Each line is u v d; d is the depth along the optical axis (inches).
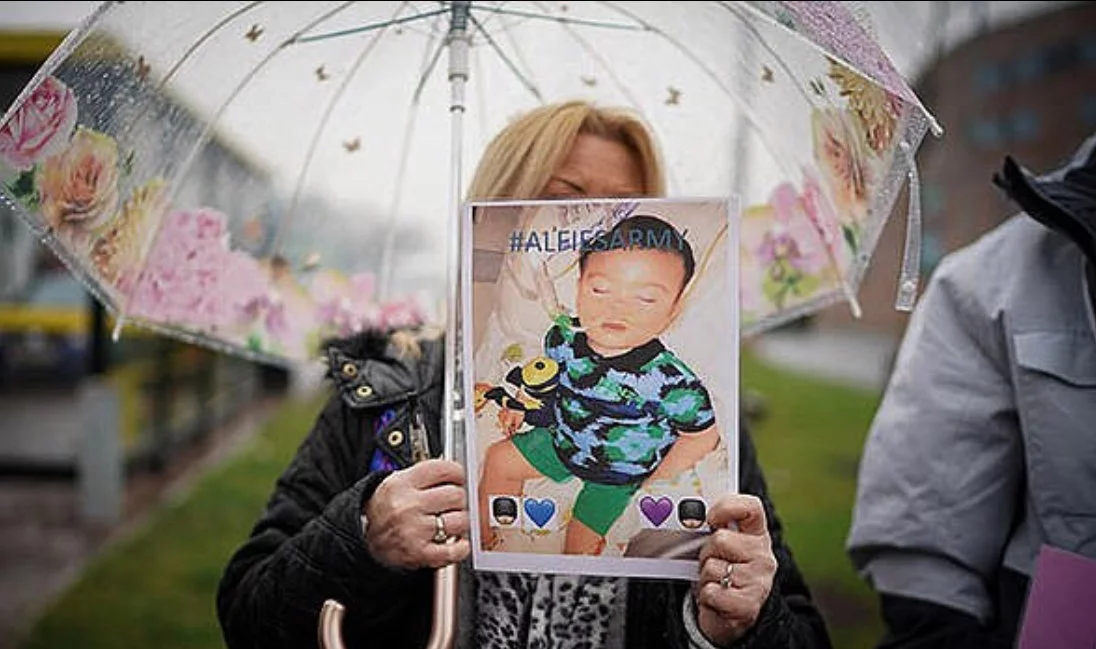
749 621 59.6
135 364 343.9
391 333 74.2
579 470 62.0
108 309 79.7
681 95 86.7
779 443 405.1
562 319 62.6
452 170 71.5
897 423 81.7
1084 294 76.5
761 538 59.5
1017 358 76.1
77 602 237.1
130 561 267.4
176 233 83.8
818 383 605.6
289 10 78.0
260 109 83.1
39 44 228.8
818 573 241.1
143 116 72.7
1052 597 69.5
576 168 71.9
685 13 79.5
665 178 82.7
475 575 67.1
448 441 64.4
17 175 64.5
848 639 201.5
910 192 61.1
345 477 69.7
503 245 63.1
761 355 818.8
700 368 61.7
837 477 343.3
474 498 62.6
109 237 75.0
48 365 356.2
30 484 339.9
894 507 80.6
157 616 228.8
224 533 294.7
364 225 92.5
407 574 63.1
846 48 60.0
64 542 285.3
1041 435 74.8
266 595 64.6
